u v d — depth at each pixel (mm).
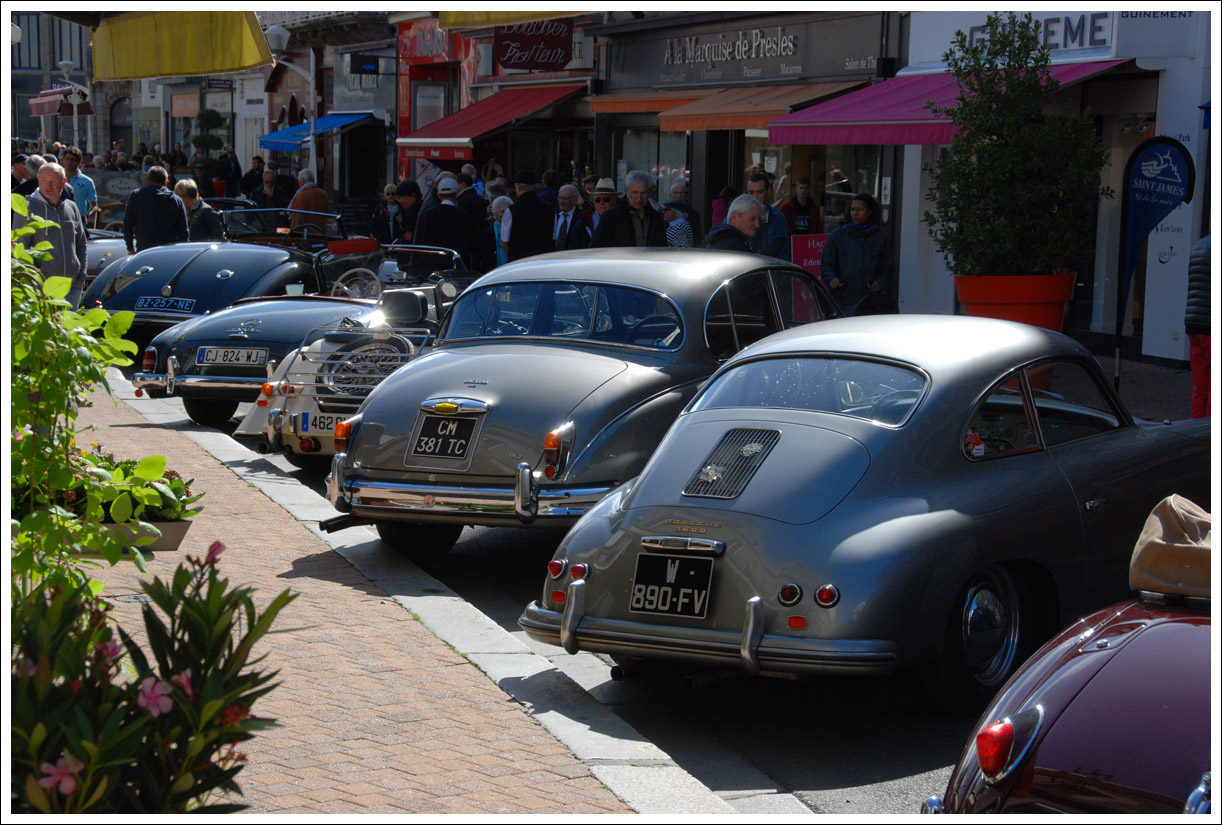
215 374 10805
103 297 13469
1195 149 12617
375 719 4887
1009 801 3229
